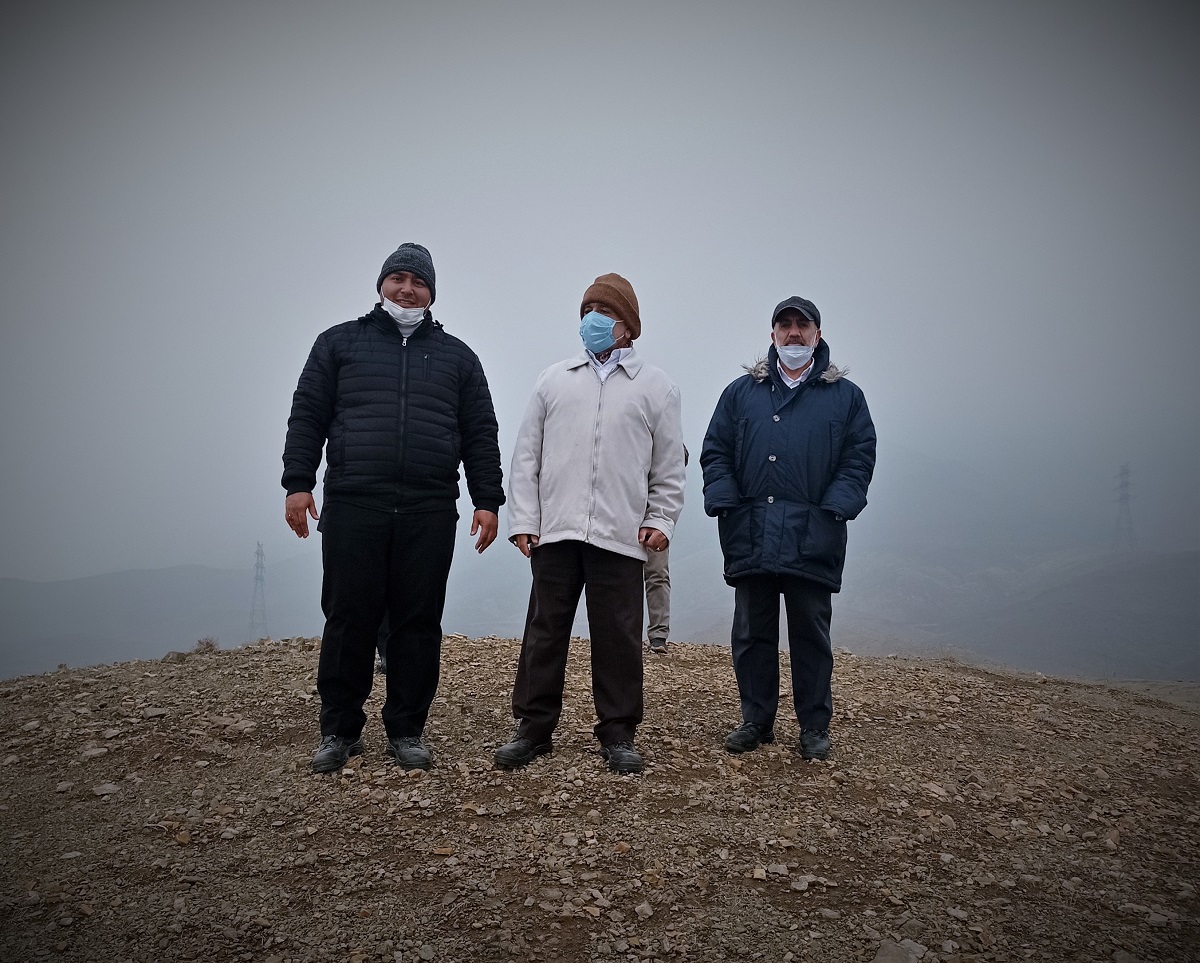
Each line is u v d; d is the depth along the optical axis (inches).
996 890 130.3
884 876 132.6
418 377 169.6
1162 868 140.1
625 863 131.8
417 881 126.0
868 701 228.2
